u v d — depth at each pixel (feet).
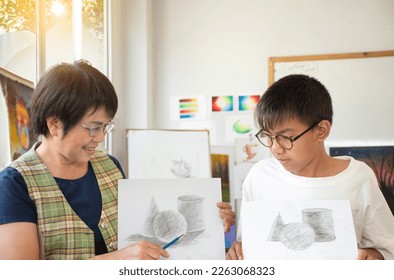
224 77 7.96
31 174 2.81
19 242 2.53
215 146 7.92
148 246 2.75
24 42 4.88
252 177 3.39
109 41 7.34
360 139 7.44
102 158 3.40
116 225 3.08
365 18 7.47
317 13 7.63
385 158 7.26
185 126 8.07
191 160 7.06
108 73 7.36
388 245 2.82
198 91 8.04
